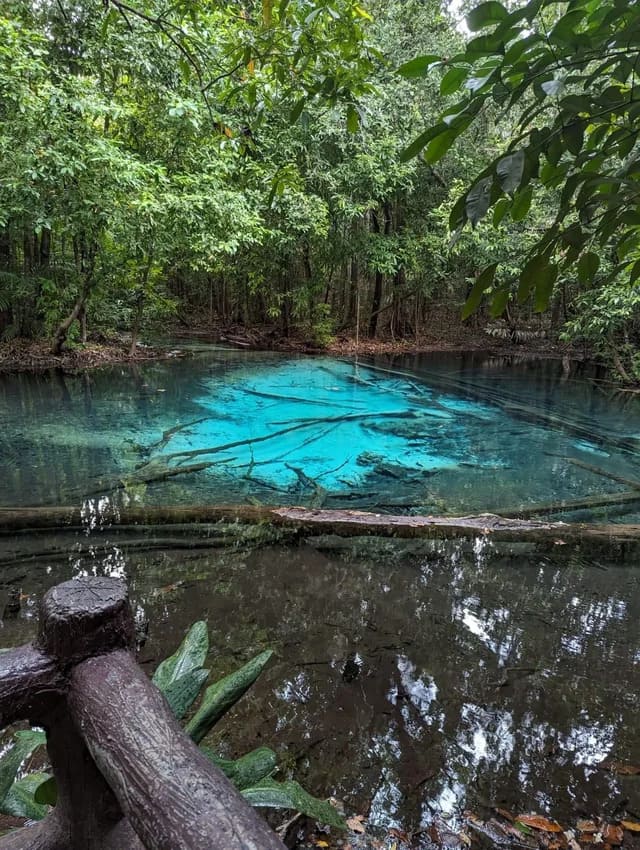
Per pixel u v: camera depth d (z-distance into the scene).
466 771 1.81
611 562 3.42
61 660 0.65
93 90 7.72
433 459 5.64
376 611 2.78
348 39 1.84
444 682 2.25
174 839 0.46
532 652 2.48
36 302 9.87
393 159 11.25
